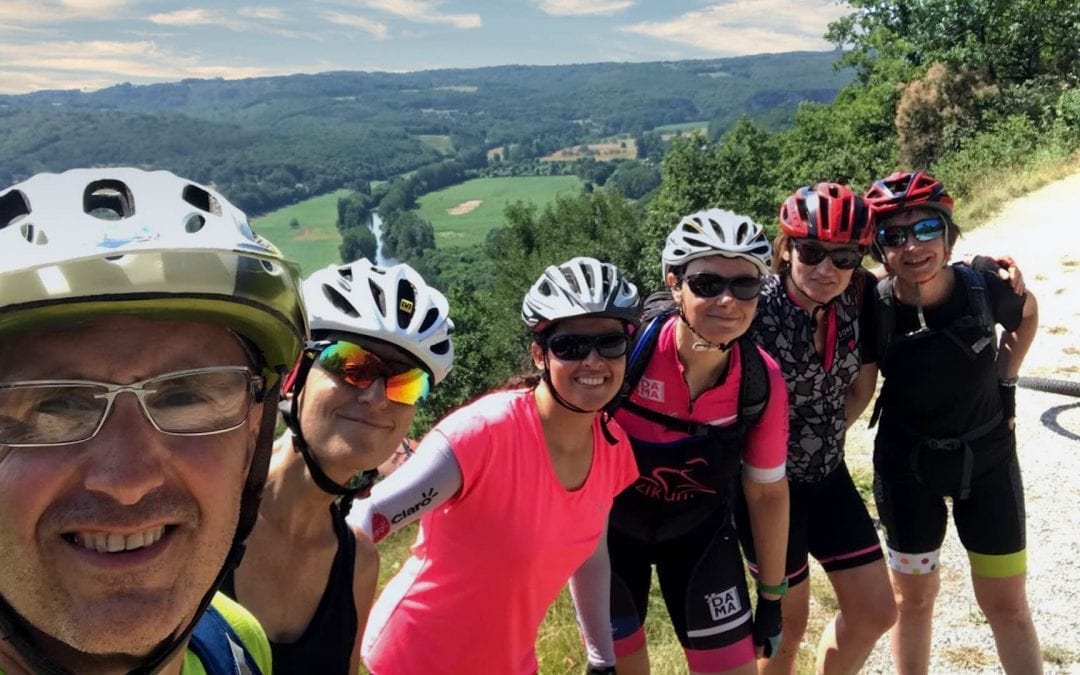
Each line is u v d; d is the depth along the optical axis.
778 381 2.55
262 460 1.03
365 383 1.62
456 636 2.01
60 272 0.75
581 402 2.03
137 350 0.82
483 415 2.01
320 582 1.66
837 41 33.75
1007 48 24.58
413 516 1.92
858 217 2.65
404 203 160.50
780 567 2.70
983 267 2.90
